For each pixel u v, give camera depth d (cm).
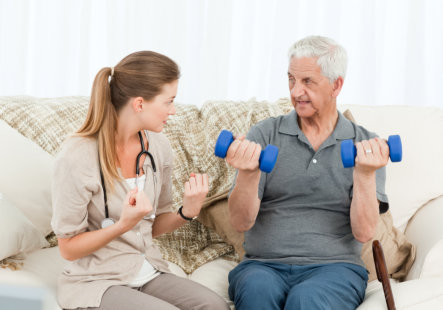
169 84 147
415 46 295
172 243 205
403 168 212
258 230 174
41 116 202
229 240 200
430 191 209
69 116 205
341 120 177
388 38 301
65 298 140
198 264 195
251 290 150
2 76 307
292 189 173
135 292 141
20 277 151
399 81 303
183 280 154
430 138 215
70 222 141
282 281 160
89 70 304
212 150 215
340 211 173
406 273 187
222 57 298
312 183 172
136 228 153
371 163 142
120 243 150
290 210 173
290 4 293
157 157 161
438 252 172
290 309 145
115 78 147
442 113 223
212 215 202
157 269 156
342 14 298
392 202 209
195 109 228
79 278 144
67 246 141
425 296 147
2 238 155
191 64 302
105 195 146
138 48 301
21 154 186
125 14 299
